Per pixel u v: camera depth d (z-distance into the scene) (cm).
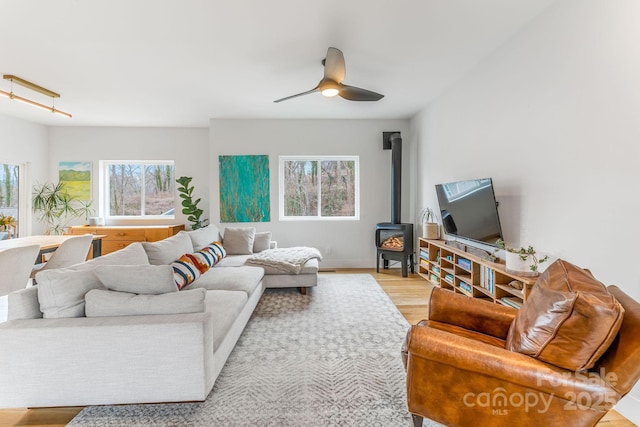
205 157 550
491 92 278
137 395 157
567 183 196
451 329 168
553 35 206
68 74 319
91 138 539
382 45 263
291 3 205
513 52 247
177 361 157
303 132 504
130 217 549
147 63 294
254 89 363
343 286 400
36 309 167
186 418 160
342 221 513
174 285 179
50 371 154
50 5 204
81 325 155
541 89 217
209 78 331
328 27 235
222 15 218
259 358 220
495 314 169
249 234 426
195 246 357
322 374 200
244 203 507
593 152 177
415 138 481
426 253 414
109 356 156
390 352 229
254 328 271
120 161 552
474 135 308
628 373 102
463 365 121
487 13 218
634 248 156
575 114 189
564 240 199
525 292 204
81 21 224
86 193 540
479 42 259
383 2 205
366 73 323
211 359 168
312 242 514
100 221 520
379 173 510
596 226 176
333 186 527
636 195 155
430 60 292
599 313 104
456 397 125
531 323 125
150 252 274
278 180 508
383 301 342
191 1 203
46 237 371
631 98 156
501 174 265
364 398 176
